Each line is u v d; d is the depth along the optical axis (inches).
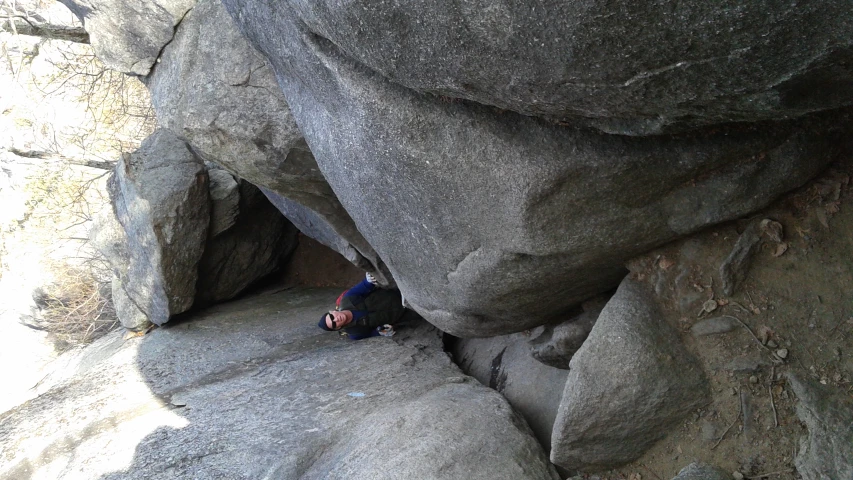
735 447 94.2
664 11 55.9
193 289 221.6
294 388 163.5
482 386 152.2
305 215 199.0
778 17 53.2
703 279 98.6
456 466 118.3
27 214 361.7
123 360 203.0
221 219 224.8
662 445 102.1
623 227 94.6
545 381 146.7
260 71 147.5
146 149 229.8
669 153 85.7
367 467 121.8
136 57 169.0
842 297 90.0
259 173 159.5
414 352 177.0
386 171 104.0
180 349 203.0
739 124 84.4
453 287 119.0
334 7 78.7
